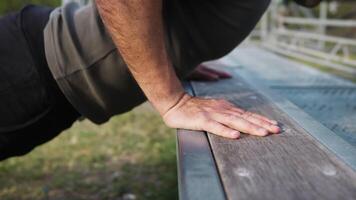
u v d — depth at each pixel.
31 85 0.86
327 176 0.46
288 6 6.96
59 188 1.84
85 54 0.83
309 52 4.20
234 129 0.62
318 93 1.26
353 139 0.77
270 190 0.43
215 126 0.62
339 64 3.70
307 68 1.76
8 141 0.89
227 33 0.91
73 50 0.83
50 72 0.85
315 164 0.50
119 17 0.65
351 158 0.52
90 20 0.84
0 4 4.24
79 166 2.08
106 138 2.48
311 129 0.64
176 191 1.78
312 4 0.82
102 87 0.85
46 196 1.75
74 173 2.00
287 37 5.60
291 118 0.70
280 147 0.56
